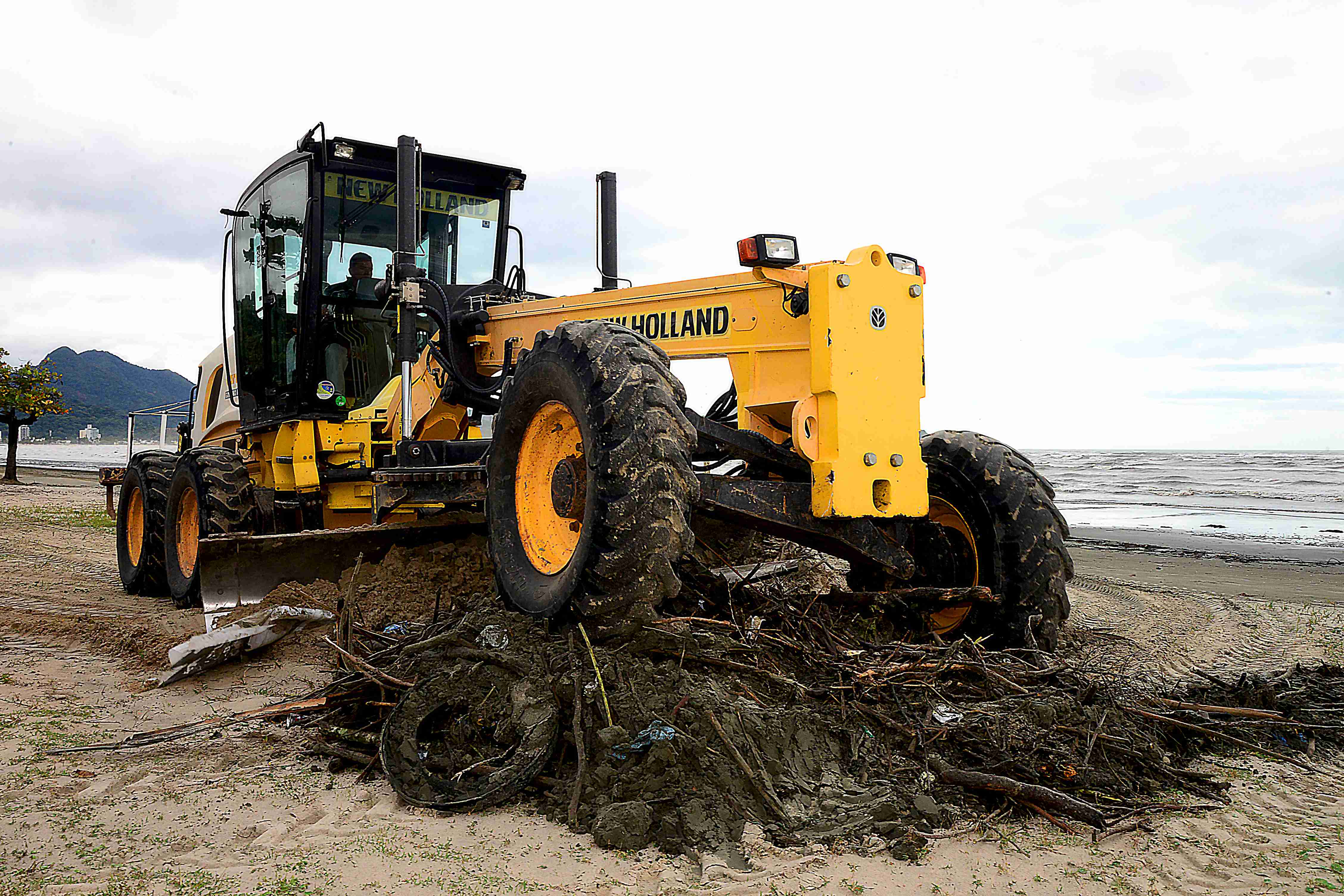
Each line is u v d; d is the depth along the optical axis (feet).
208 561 18.66
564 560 13.33
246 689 15.39
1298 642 20.34
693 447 11.98
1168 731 12.59
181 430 36.55
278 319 23.68
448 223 24.06
